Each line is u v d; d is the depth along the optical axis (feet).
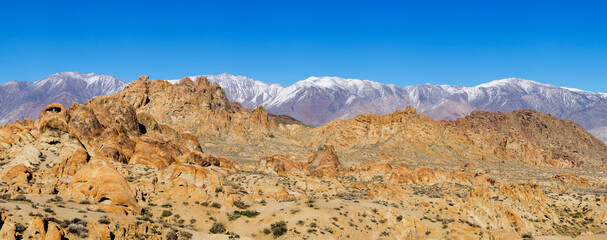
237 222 219.00
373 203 264.72
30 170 278.05
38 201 195.62
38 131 332.80
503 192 294.66
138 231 179.63
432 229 235.20
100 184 210.79
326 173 419.54
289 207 235.20
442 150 652.48
